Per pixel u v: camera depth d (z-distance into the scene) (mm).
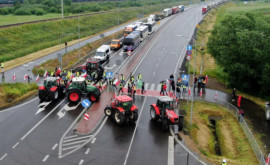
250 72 36688
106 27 98375
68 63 50406
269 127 30281
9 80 41000
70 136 24547
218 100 34562
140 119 28281
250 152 24469
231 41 38688
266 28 37500
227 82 42125
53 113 29156
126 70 46406
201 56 58438
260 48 36156
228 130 28844
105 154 21891
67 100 32812
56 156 21453
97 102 32500
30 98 33500
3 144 22922
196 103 34469
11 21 93250
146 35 74312
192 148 23344
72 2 143250
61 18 93625
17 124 26516
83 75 38219
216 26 48938
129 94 35594
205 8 113000
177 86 34469
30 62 52500
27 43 72500
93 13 111125
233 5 154000
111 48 61531
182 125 26016
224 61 38938
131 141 23938
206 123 29938
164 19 106438
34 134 24719
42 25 83188
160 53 58062
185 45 65062
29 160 20844
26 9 116625
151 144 23562
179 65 49438
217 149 25844
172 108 26391
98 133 25156
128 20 114188
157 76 43469
